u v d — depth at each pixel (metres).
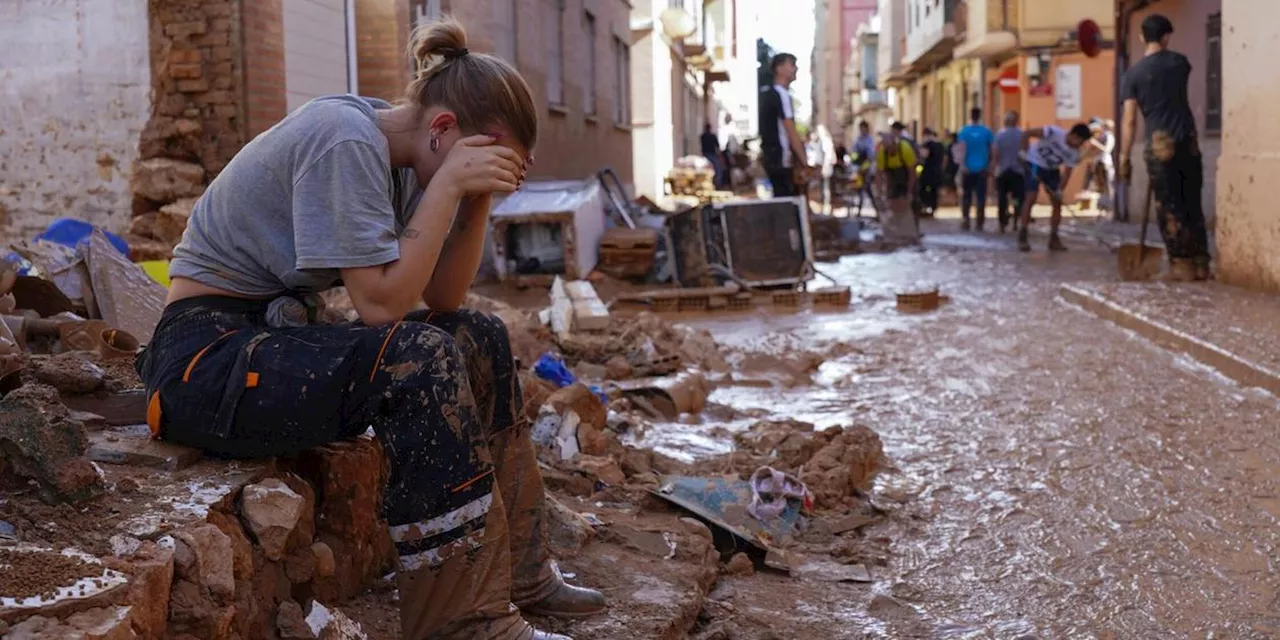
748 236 12.54
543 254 12.98
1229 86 11.34
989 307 11.06
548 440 4.90
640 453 5.19
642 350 7.38
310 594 2.98
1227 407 6.56
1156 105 11.79
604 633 3.20
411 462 2.72
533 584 3.26
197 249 2.95
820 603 3.85
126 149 10.05
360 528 3.21
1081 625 3.70
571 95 20.62
